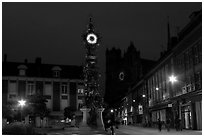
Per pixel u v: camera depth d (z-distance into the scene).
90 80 35.56
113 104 120.06
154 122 50.38
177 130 31.83
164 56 43.75
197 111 31.62
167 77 42.91
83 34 35.97
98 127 33.19
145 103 58.28
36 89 55.03
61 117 55.19
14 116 42.97
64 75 57.62
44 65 58.66
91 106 34.59
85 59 36.06
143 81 60.97
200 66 30.62
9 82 53.97
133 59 121.19
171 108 40.69
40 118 49.81
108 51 144.25
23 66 55.97
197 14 31.84
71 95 56.66
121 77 129.12
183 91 36.19
